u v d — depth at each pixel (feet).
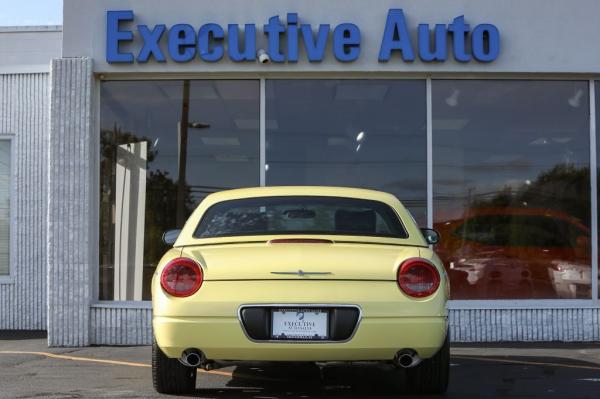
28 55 36.50
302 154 31.81
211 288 16.78
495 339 30.60
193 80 31.76
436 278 17.07
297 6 30.76
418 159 31.78
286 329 16.58
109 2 30.78
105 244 31.27
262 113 31.73
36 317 35.78
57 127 30.40
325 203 19.67
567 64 30.99
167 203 31.76
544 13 31.01
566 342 30.55
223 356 16.75
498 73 31.27
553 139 31.94
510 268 31.50
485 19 30.96
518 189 31.81
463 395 19.62
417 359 16.90
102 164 31.48
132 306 30.40
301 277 16.67
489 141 31.83
